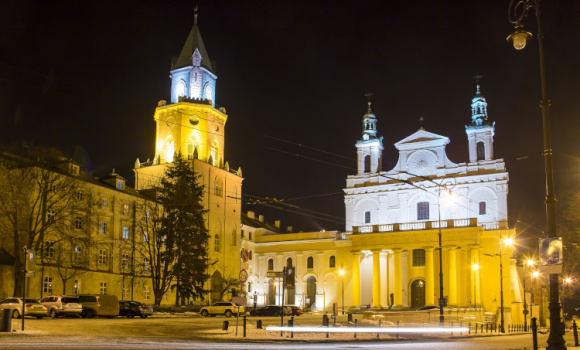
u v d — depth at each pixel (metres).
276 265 83.94
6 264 50.22
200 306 62.28
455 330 36.72
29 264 27.05
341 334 30.38
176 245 62.94
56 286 53.91
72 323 33.62
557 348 15.78
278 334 28.72
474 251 64.19
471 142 71.94
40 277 52.06
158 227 65.06
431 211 71.75
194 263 61.72
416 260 69.06
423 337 31.59
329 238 80.19
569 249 62.19
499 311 57.06
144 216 64.56
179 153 67.06
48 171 51.34
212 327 33.84
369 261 72.69
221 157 81.00
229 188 81.25
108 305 42.91
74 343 20.53
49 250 54.50
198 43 81.69
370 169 77.44
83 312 42.00
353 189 77.00
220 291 72.12
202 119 78.56
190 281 62.25
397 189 74.25
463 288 64.06
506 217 68.06
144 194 71.19
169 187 64.31
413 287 68.88
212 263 68.38
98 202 57.72
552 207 16.52
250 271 84.31
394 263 67.94
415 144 74.25
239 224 82.19
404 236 68.12
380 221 74.44
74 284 56.12
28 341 21.05
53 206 54.75
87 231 57.25
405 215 73.19
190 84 79.88
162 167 76.88
